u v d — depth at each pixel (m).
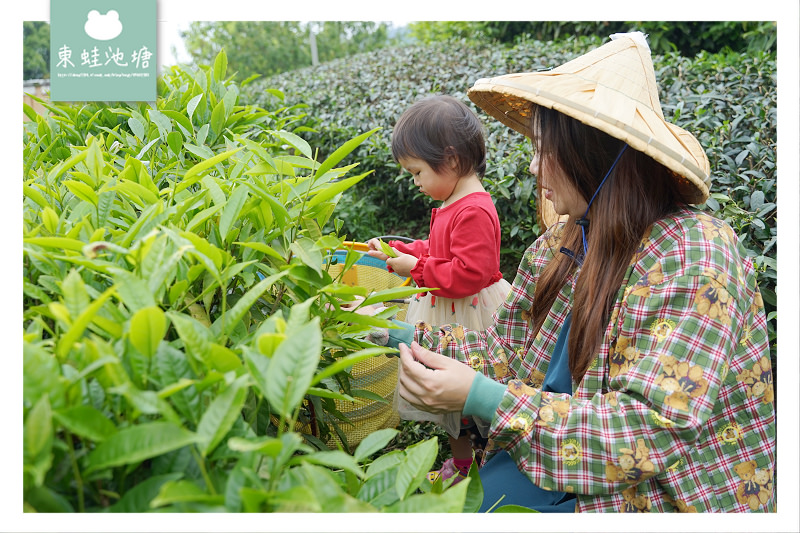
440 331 1.49
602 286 1.15
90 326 0.74
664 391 0.99
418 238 3.57
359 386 1.57
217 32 10.94
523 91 1.17
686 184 1.14
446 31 6.69
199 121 1.69
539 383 1.40
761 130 2.36
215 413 0.64
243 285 1.02
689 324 1.02
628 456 0.99
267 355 0.70
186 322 0.68
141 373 0.67
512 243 2.79
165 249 0.83
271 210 1.01
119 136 1.46
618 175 1.15
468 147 2.09
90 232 0.93
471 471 0.94
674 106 2.80
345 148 1.03
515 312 1.53
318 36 11.11
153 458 0.68
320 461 0.67
